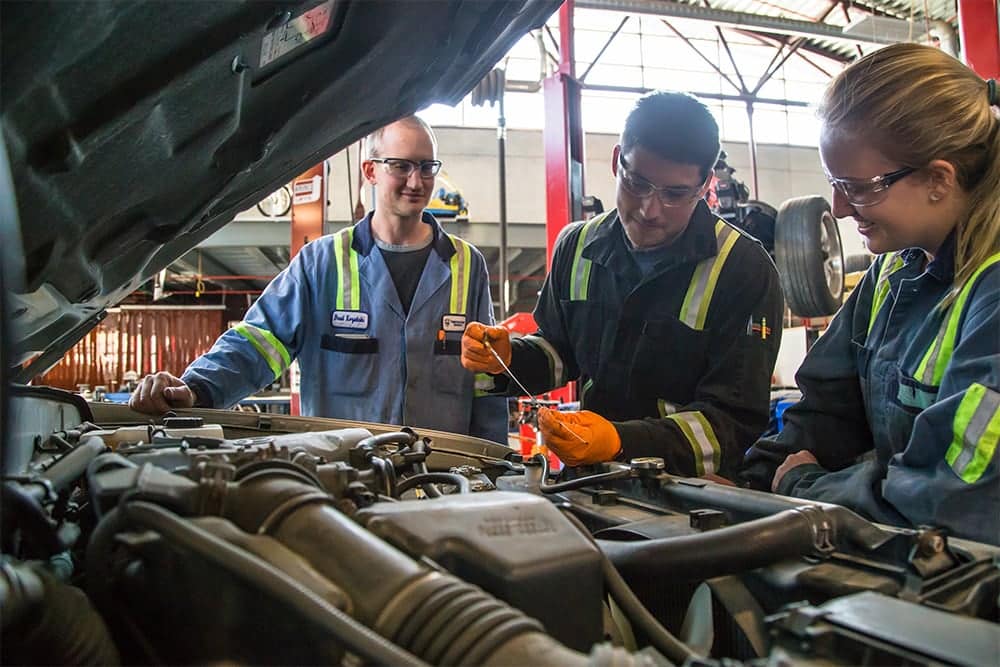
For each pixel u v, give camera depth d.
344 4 0.92
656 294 1.55
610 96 10.48
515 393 1.70
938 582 0.67
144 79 0.71
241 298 12.38
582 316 1.66
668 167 1.34
